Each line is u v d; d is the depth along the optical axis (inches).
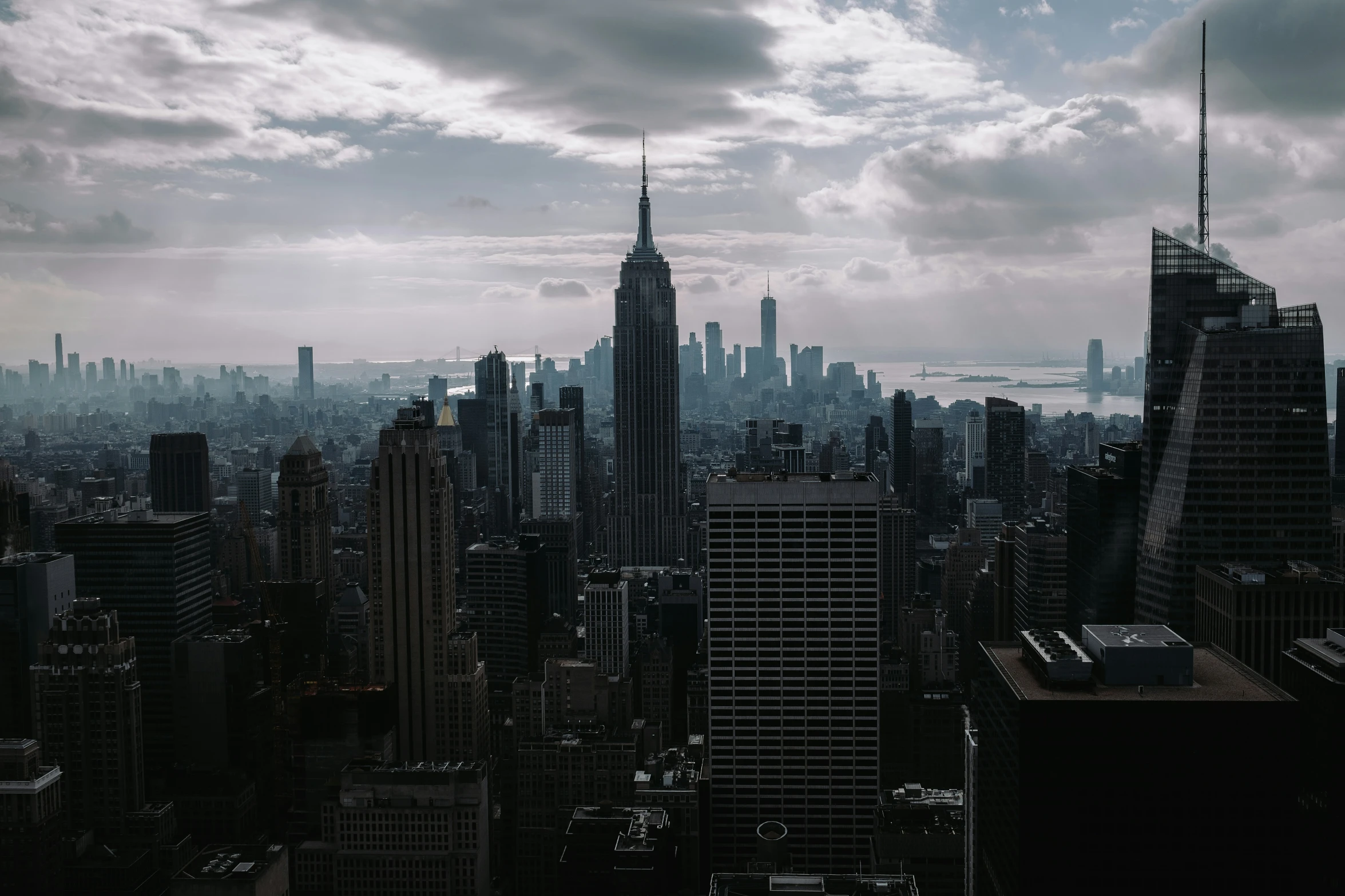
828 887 7012.8
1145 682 5743.1
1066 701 5551.2
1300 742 5452.8
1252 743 5482.3
